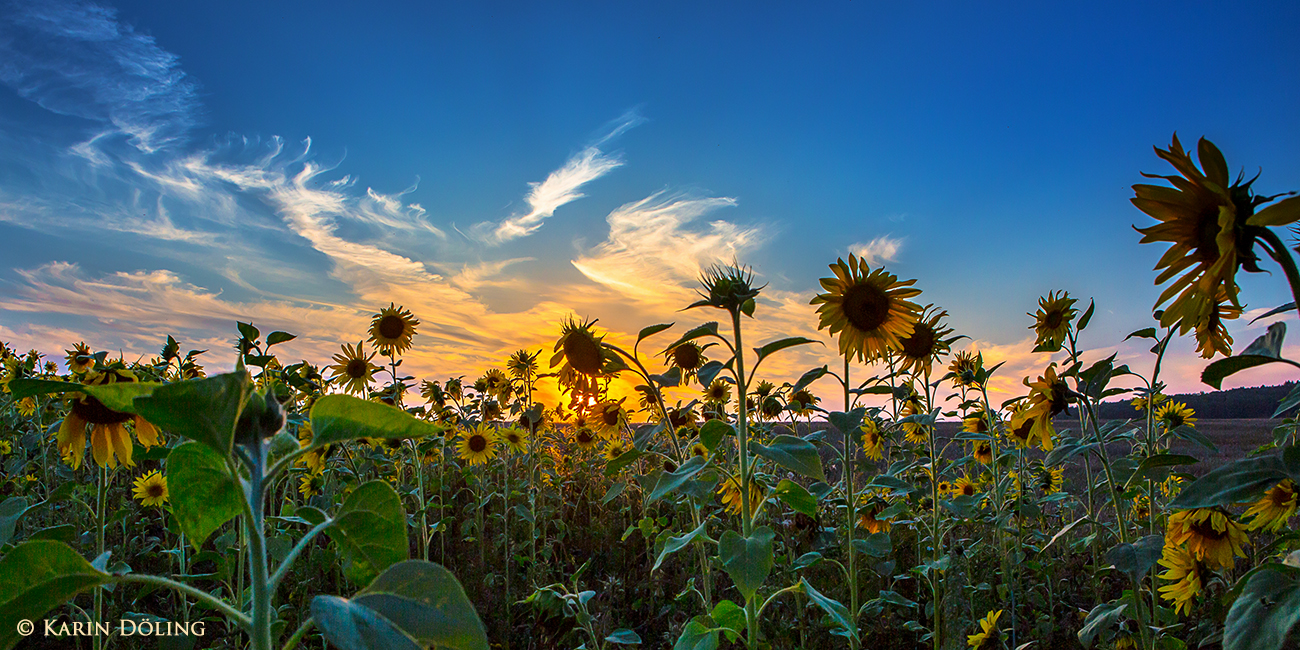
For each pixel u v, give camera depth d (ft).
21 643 13.67
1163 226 6.52
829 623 14.92
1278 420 29.53
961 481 22.53
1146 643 10.21
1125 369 11.07
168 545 19.36
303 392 20.98
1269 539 15.42
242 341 16.80
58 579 3.54
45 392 3.59
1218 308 7.41
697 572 19.33
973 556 16.81
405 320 27.27
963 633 14.02
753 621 9.14
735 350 10.44
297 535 18.54
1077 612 17.21
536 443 26.45
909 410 21.16
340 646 3.19
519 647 16.96
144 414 3.60
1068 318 14.58
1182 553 11.50
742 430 10.23
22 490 19.83
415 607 3.51
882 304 13.78
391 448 23.32
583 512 29.01
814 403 21.26
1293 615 5.30
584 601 12.26
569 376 14.33
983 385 18.67
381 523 4.46
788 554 17.92
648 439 12.91
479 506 22.58
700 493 10.38
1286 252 5.52
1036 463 20.67
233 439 4.10
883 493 18.65
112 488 22.65
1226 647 5.69
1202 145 5.93
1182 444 31.48
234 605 13.66
